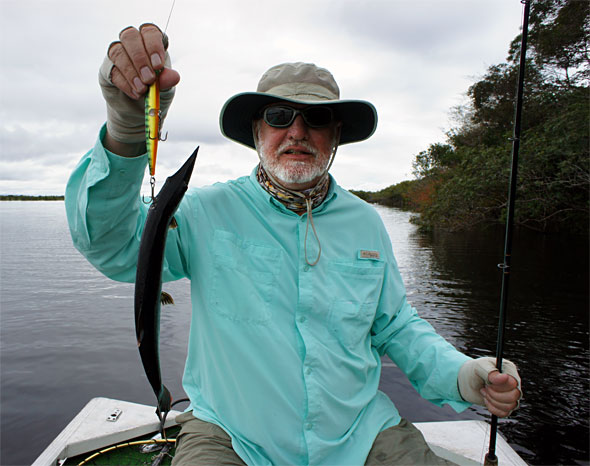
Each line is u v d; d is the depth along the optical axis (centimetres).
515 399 160
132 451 246
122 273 168
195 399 186
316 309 180
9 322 754
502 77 2172
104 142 143
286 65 197
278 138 191
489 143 2350
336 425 175
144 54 121
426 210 2133
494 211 1844
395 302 210
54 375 542
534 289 964
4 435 414
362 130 227
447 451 242
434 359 191
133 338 675
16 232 2366
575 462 363
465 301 863
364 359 190
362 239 202
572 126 1405
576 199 1570
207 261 179
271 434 166
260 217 190
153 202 145
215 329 174
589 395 481
